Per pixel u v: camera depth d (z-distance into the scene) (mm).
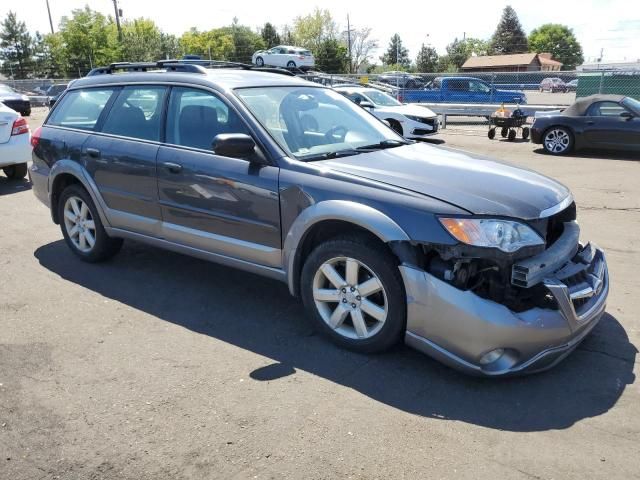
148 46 60000
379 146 4336
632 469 2570
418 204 3270
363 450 2721
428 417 2982
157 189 4523
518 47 107062
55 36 66688
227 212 4102
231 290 4754
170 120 4516
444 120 20484
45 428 2916
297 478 2541
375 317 3506
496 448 2730
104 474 2586
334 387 3273
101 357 3648
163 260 5492
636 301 4461
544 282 3160
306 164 3768
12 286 4863
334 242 3570
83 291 4754
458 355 3207
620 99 12695
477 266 3240
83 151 5062
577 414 2998
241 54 82812
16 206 7789
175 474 2580
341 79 22766
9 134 8672
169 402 3133
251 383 3326
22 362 3584
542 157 12953
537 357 3139
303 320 4180
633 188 9031
